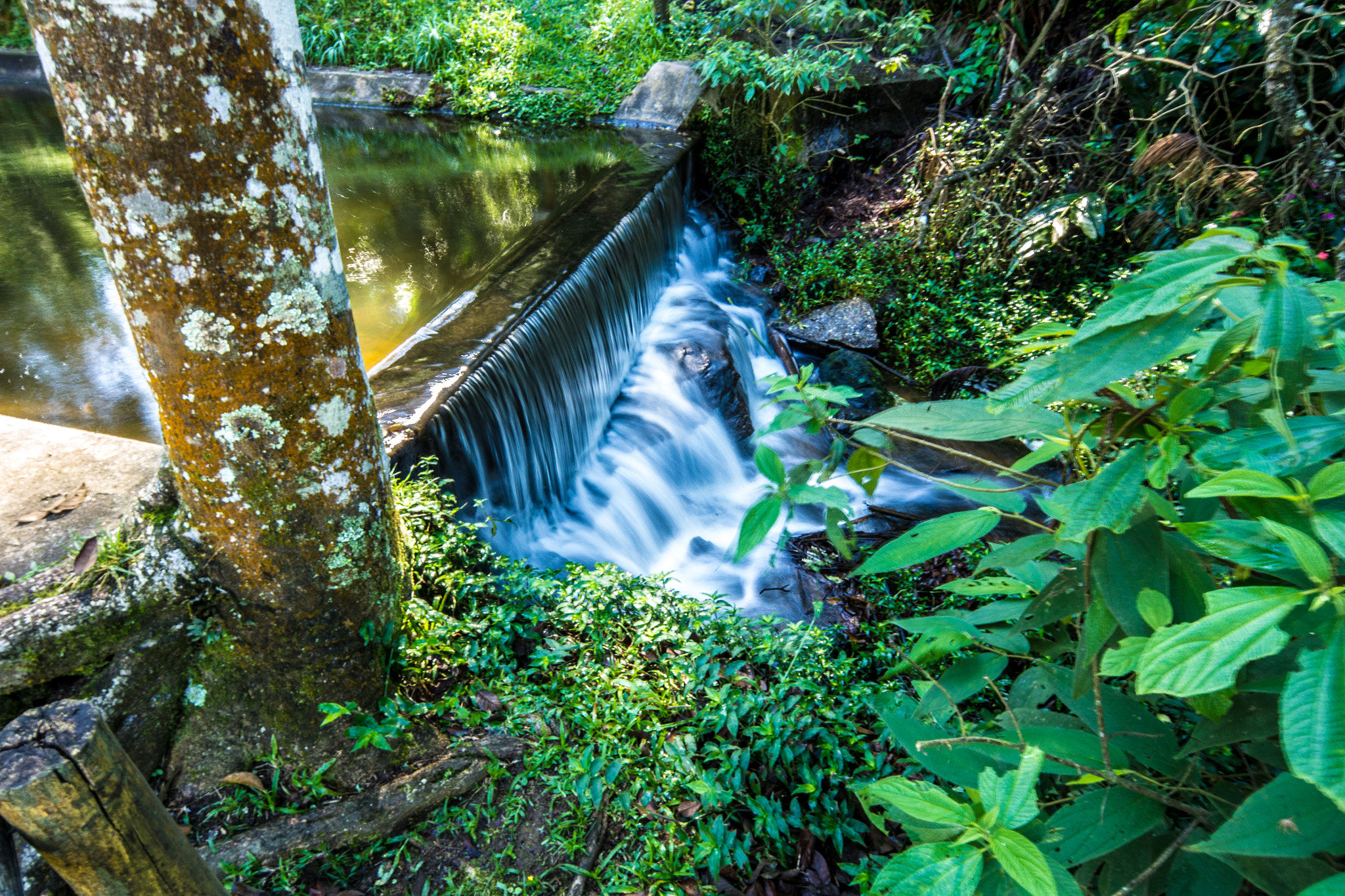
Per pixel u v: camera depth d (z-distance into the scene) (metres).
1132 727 1.28
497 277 5.64
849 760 2.79
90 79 1.67
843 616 4.39
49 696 2.27
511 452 4.70
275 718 2.50
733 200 9.55
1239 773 1.33
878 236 8.17
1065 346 0.92
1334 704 0.69
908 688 3.18
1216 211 6.19
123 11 1.60
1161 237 6.61
